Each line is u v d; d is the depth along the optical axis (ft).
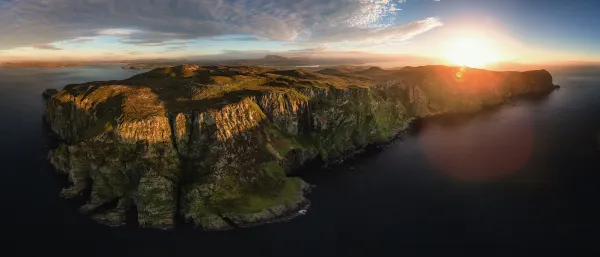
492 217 347.56
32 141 576.20
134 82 602.03
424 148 569.64
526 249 295.89
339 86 644.69
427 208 366.43
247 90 544.21
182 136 420.36
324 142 536.01
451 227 329.93
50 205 365.20
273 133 478.18
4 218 338.75
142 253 289.53
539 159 508.94
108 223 333.01
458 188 413.80
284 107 521.24
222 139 420.36
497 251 293.64
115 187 374.02
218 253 291.58
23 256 283.18
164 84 578.25
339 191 408.05
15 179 426.10
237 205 353.51
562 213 353.10
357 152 547.08
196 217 336.08
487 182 430.61
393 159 517.14
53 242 302.04
